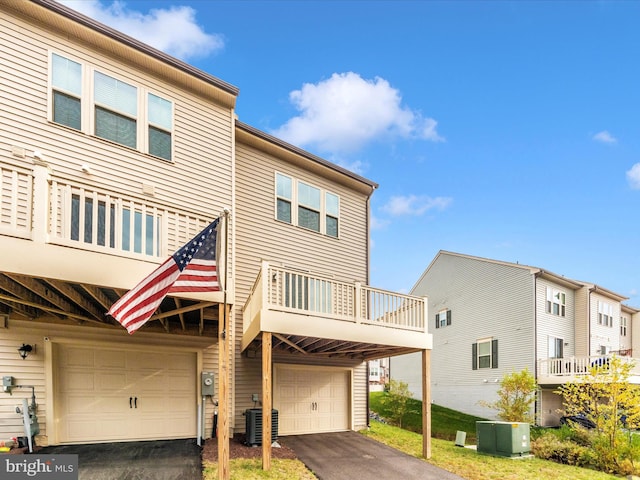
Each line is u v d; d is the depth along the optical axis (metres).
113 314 5.62
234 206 10.16
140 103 9.06
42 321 7.97
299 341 9.66
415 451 9.83
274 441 9.58
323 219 12.73
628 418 9.81
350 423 12.35
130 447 8.04
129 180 8.67
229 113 10.48
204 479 6.34
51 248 5.60
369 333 8.91
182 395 9.28
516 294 18.53
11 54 7.69
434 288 23.56
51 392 7.85
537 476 8.02
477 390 19.59
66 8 8.03
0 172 5.55
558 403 17.62
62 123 8.05
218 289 6.03
